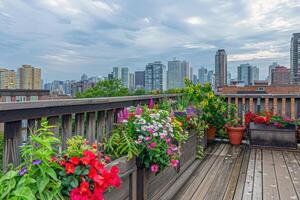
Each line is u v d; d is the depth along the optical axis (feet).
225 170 11.68
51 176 4.39
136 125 7.80
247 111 18.57
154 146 7.65
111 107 7.91
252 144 16.31
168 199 8.56
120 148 7.25
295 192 9.16
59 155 5.13
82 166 4.90
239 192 9.16
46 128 4.88
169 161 8.36
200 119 14.85
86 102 6.48
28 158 4.62
